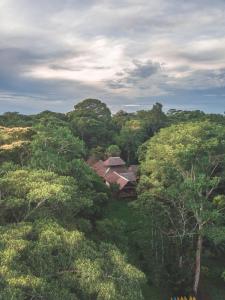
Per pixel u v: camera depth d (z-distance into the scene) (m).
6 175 28.33
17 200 24.81
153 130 100.19
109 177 72.38
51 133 42.62
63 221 26.97
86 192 40.56
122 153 93.06
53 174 29.36
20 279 17.98
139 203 42.53
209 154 40.94
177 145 40.97
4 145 35.97
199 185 37.22
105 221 35.28
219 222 39.31
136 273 21.23
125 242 34.84
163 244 41.56
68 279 20.05
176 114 111.44
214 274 41.12
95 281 19.62
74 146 42.78
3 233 21.92
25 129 40.34
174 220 43.62
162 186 43.06
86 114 105.62
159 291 37.44
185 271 39.03
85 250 21.89
